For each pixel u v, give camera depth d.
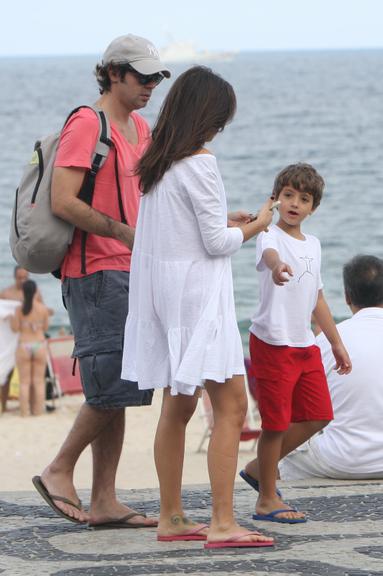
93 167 15.44
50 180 15.49
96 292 15.42
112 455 15.84
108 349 15.33
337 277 85.31
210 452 13.95
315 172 16.28
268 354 15.92
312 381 16.38
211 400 14.09
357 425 20.00
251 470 17.09
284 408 15.80
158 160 13.92
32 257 15.55
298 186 16.09
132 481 31.42
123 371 14.44
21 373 44.06
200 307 13.74
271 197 14.55
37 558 13.77
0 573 12.99
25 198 15.60
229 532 13.92
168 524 14.51
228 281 13.99
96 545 14.44
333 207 126.69
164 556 13.66
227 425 13.92
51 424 42.28
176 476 14.45
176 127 13.86
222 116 14.00
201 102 13.88
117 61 15.69
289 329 15.97
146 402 15.49
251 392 36.19
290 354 15.95
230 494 13.98
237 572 12.76
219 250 13.82
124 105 15.98
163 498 14.53
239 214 14.80
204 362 13.51
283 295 15.95
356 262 21.27
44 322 44.53
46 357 44.53
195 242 13.86
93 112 15.59
